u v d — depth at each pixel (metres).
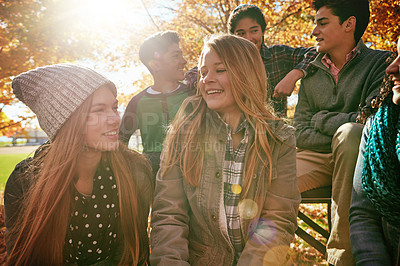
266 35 7.85
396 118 1.10
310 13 7.34
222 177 1.32
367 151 1.15
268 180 1.34
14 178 1.33
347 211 1.43
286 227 1.32
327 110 2.04
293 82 2.08
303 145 1.98
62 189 1.19
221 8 7.07
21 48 5.59
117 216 1.41
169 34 2.88
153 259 1.26
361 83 1.90
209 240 1.36
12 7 5.29
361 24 1.92
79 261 1.38
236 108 1.40
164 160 1.43
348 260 1.37
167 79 2.84
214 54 1.31
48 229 1.22
